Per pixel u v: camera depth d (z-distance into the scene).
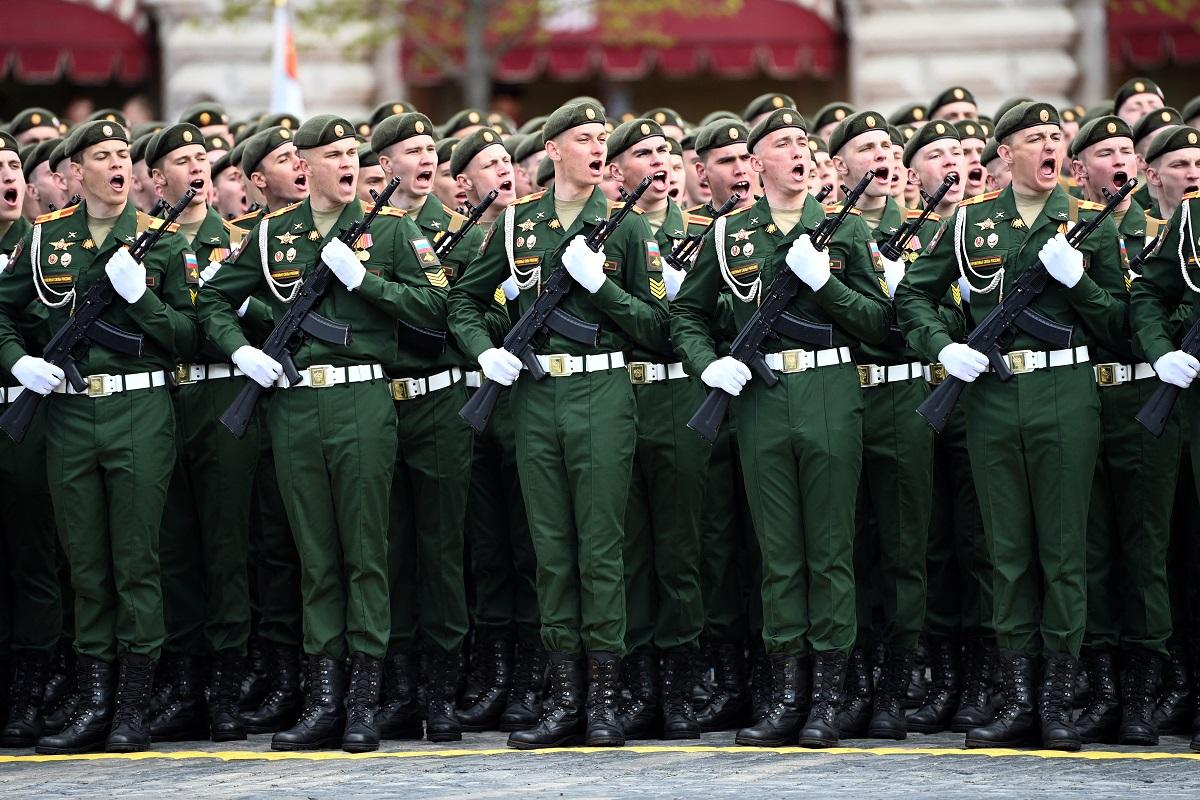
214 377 29.59
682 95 66.75
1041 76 61.00
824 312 27.00
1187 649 28.55
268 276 27.83
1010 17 60.84
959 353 26.69
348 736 26.91
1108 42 61.03
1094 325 26.69
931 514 30.30
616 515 27.16
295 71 44.25
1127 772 24.50
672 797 22.97
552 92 66.88
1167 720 28.33
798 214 27.55
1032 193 27.16
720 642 29.86
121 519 27.56
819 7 61.59
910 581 28.67
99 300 27.66
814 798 22.81
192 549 29.77
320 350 27.30
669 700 28.52
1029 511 26.77
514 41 58.41
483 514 30.55
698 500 28.83
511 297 28.20
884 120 30.77
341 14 57.91
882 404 29.00
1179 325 27.38
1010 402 26.64
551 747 27.09
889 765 25.14
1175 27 60.66
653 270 27.61
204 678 29.52
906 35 60.94
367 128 35.84
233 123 39.41
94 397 27.64
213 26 59.62
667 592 28.72
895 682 28.42
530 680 29.98
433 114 64.19
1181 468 28.30
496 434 30.33
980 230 27.22
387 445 27.44
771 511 27.16
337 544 27.47
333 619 27.42
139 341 27.72
